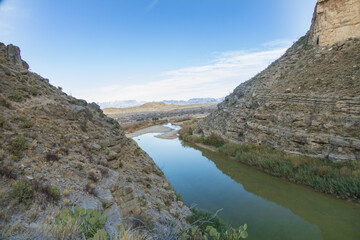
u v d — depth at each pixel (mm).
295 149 21156
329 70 24078
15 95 11094
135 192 10508
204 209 14938
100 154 11430
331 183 15688
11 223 4953
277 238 11680
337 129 18484
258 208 15227
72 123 12281
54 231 4793
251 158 24234
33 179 6785
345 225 12531
